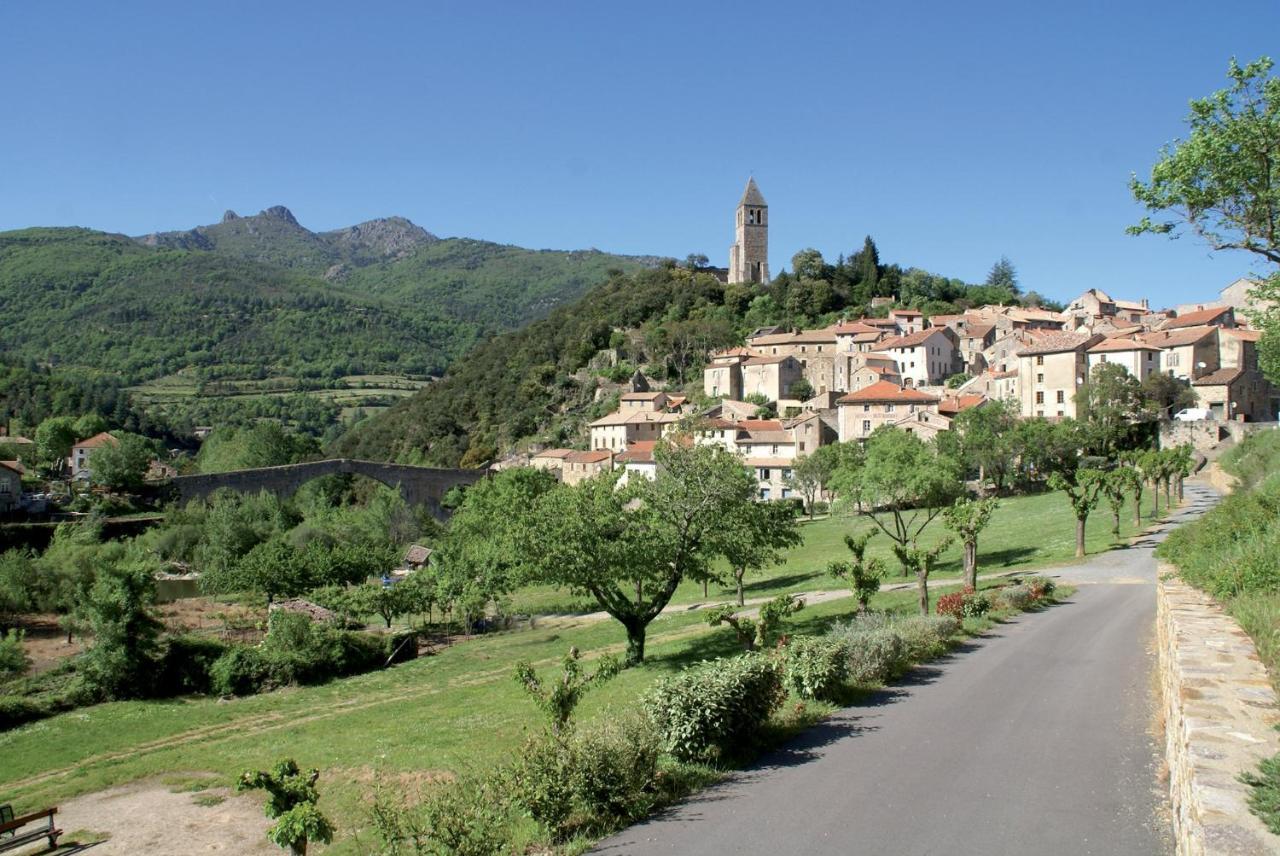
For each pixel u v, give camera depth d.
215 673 49.22
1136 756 15.60
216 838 23.91
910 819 13.21
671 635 45.59
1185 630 15.60
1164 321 147.12
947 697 20.48
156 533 100.00
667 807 14.77
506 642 56.16
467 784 15.70
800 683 20.30
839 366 157.25
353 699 44.03
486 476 134.12
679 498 39.22
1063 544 56.53
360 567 80.62
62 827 25.91
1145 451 83.56
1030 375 115.62
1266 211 20.39
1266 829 8.30
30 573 72.44
